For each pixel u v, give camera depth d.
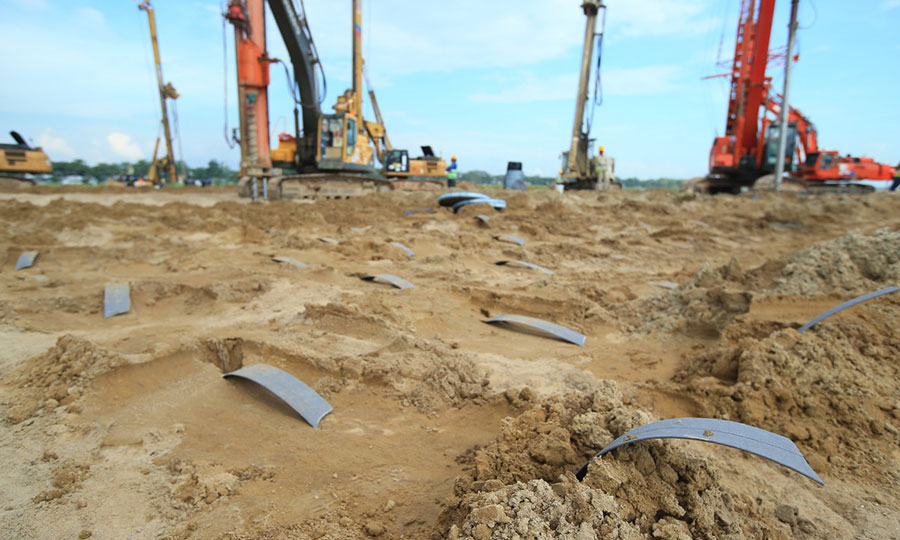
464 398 5.25
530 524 2.57
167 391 5.23
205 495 3.57
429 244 14.41
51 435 4.31
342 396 5.25
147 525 3.31
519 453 3.40
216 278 9.64
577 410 3.88
